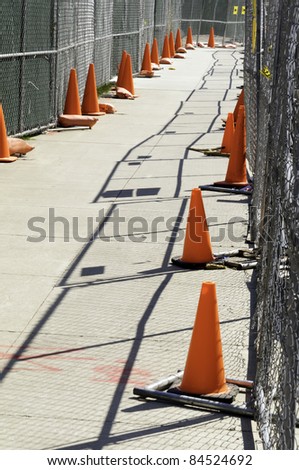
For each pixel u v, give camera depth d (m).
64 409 9.62
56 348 11.25
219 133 28.19
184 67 53.31
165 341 11.55
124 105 34.28
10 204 18.27
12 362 10.80
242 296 13.36
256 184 16.45
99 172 21.86
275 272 9.16
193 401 9.77
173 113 32.69
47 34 27.08
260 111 16.14
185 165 23.00
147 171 22.14
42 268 14.36
